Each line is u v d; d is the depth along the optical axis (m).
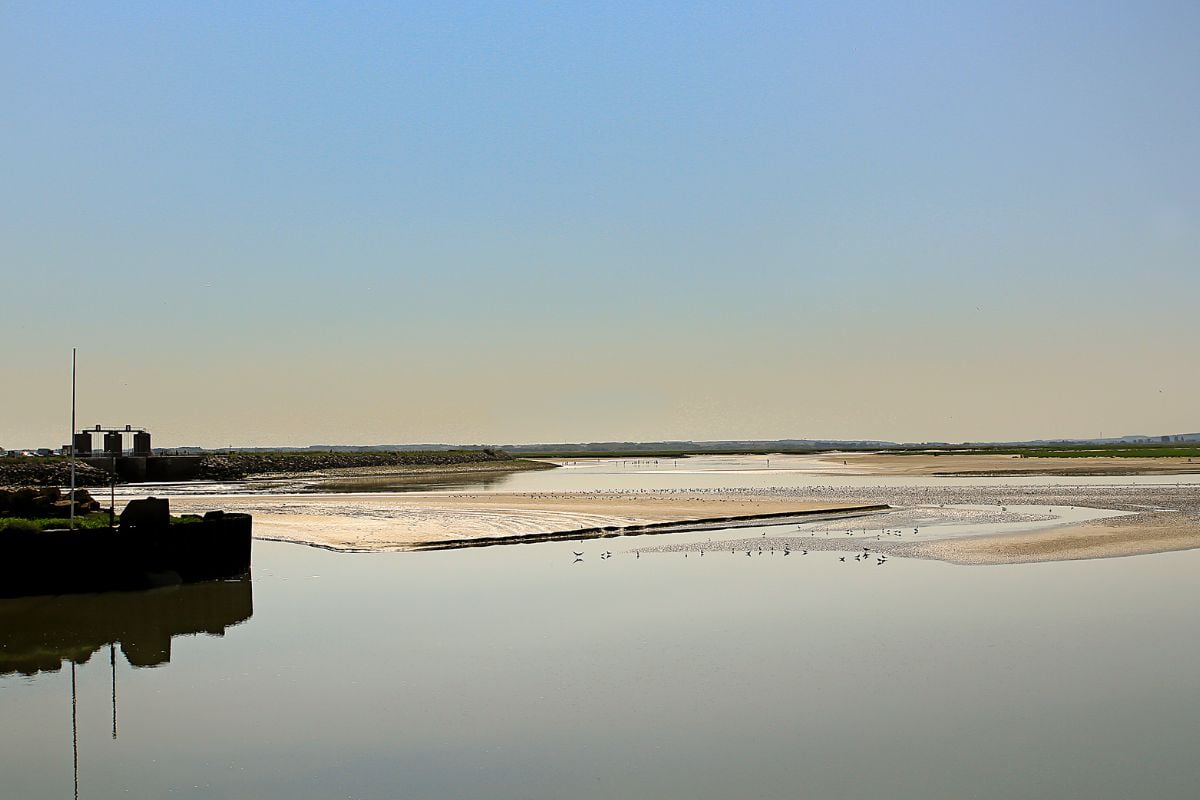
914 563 36.28
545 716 18.62
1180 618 26.39
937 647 23.39
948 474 110.94
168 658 22.98
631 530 47.44
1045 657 22.48
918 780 15.63
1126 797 14.96
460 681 20.83
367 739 17.55
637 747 17.06
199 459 115.12
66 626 26.52
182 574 32.78
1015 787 15.34
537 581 32.56
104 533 31.81
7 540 31.03
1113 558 37.38
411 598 29.70
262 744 17.34
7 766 16.41
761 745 17.12
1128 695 19.75
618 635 24.70
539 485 93.12
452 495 74.06
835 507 59.00
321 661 22.52
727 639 24.23
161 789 15.46
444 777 15.85
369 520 51.62
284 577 33.88
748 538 44.38
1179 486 80.81
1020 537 44.06
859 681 20.70
